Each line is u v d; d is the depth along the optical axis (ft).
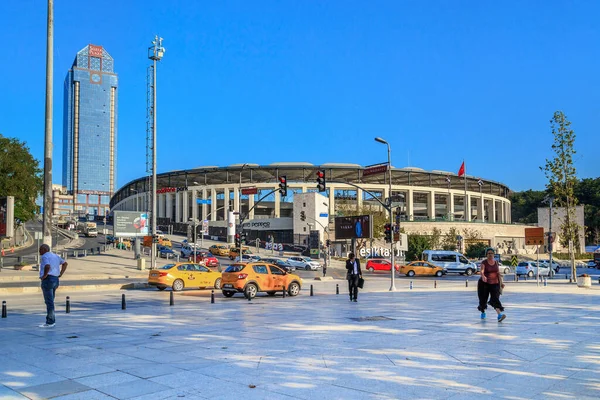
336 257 263.29
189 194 395.14
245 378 23.76
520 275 166.91
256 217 355.97
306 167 346.74
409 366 26.21
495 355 29.09
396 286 114.01
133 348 31.58
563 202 127.54
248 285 73.61
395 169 348.18
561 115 124.36
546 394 21.15
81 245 283.38
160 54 149.28
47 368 25.95
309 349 31.01
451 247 298.15
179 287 92.53
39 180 222.69
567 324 42.68
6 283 106.83
